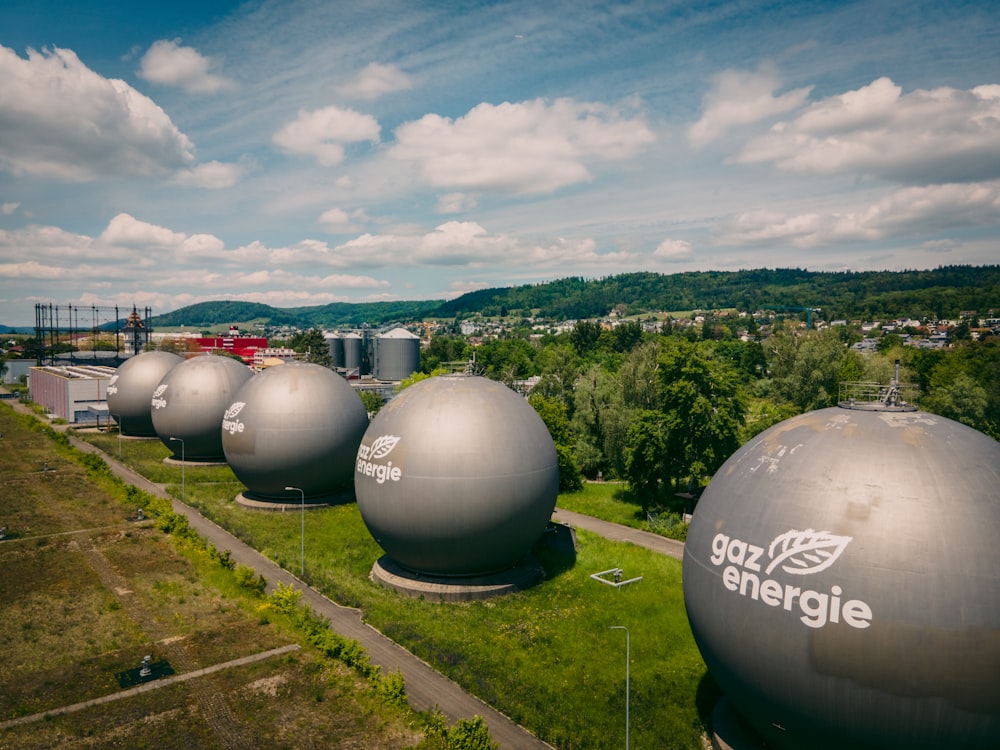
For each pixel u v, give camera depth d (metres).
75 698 23.27
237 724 21.88
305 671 25.28
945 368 91.81
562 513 49.53
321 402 44.75
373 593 32.09
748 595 16.44
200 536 40.88
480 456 29.66
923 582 14.41
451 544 30.08
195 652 26.66
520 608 30.55
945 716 14.32
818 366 84.31
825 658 15.09
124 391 70.69
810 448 17.59
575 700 22.95
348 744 20.83
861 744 15.38
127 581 33.56
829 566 15.27
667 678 24.52
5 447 69.56
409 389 33.88
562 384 77.75
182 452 59.12
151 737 21.14
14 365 147.75
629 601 31.45
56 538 39.88
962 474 15.84
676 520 46.69
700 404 46.16
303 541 37.72
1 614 29.61
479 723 19.73
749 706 17.34
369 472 31.31
